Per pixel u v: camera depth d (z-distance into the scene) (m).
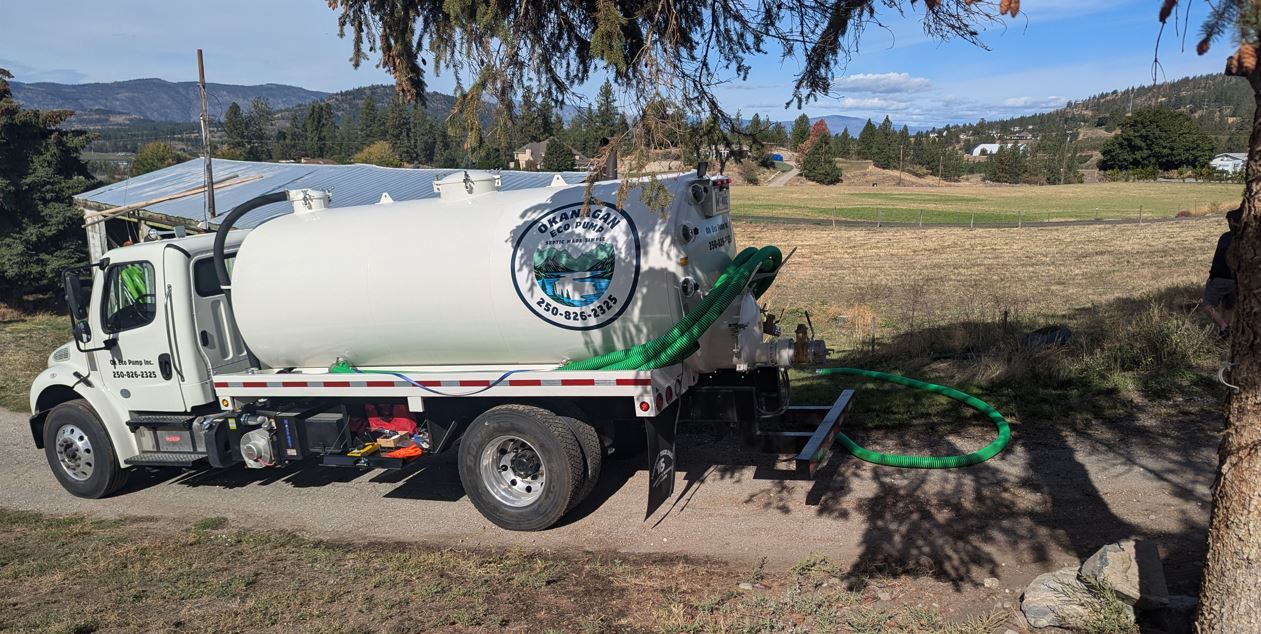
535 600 4.95
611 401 6.41
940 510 5.98
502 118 4.80
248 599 5.14
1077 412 7.92
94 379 7.87
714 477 7.23
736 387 6.73
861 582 4.90
